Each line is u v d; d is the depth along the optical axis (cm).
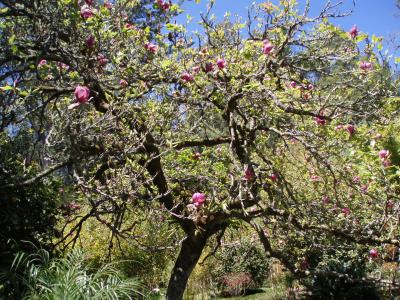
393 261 571
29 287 329
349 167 415
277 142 524
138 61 425
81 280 348
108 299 331
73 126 358
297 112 402
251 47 427
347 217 434
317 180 496
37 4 383
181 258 475
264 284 948
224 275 917
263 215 441
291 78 444
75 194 422
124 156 377
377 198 399
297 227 442
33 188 418
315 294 679
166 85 439
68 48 397
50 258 434
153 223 454
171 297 462
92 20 368
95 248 666
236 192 421
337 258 671
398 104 442
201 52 432
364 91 424
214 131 495
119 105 407
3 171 391
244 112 451
